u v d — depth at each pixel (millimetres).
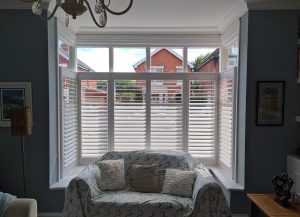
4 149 2836
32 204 2105
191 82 3654
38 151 2840
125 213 2469
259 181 2832
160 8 2834
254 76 2787
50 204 2885
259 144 2820
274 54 2771
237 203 2869
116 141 3650
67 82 3301
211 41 3668
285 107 2801
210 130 3680
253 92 2797
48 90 2816
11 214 2031
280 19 2756
